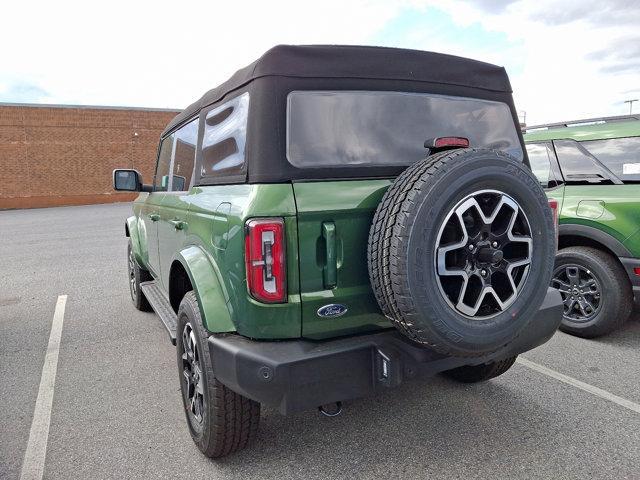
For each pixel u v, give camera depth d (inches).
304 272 84.0
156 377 147.5
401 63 99.3
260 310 82.7
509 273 85.7
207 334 93.6
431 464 100.2
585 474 95.6
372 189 88.8
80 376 149.1
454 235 82.1
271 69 88.3
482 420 117.0
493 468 98.3
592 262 165.0
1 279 293.6
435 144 89.3
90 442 111.9
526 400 126.5
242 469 100.4
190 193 119.0
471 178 79.5
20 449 109.6
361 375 86.6
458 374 136.4
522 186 84.4
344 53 93.9
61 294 253.8
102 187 1141.1
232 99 100.5
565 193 176.9
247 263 82.5
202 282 94.8
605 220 162.4
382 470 98.7
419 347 87.7
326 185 86.4
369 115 95.3
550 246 90.0
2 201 1004.6
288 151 87.2
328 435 112.1
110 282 280.4
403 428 114.3
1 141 1035.3
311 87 90.9
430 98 102.3
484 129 109.9
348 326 88.7
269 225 81.1
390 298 79.3
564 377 140.0
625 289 161.6
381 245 79.6
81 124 1105.4
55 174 1092.5
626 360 151.4
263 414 122.1
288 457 104.0
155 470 100.7
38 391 139.0
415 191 77.5
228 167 98.7
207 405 95.3
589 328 167.5
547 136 188.2
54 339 183.3
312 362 82.4
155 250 160.6
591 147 175.0
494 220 85.0
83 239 470.0
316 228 84.0
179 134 149.5
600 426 113.1
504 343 86.4
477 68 109.7
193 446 109.6
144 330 192.2
